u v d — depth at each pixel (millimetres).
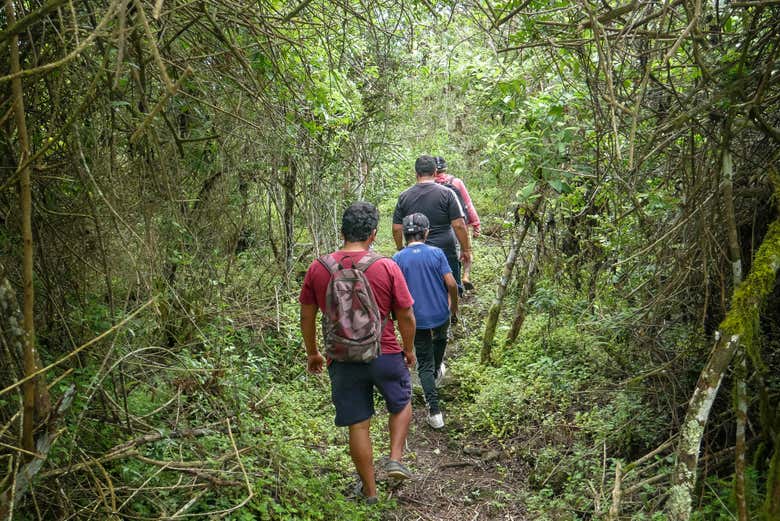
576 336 5723
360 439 3891
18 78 1887
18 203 2773
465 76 5477
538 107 4449
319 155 5168
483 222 10477
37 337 3062
